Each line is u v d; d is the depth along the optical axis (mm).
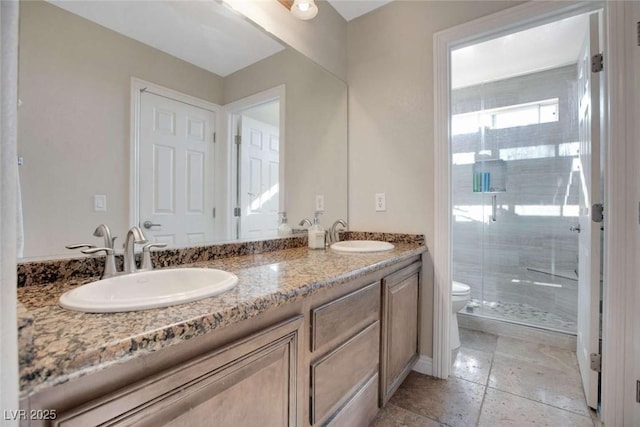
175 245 1268
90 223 1007
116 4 1089
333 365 1058
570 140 2498
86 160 1006
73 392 465
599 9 1444
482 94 2867
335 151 2104
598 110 1466
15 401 387
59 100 948
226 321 654
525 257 2658
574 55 2404
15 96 419
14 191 410
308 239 1821
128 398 517
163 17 1221
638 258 1289
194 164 1347
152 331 536
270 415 808
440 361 1798
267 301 760
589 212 1520
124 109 1107
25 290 826
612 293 1345
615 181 1329
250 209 1598
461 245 2953
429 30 1844
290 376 874
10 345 385
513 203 2725
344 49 2172
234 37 1481
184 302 690
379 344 1388
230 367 691
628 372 1312
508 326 2445
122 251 1082
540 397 1605
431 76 1835
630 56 1292
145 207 1167
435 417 1454
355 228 2152
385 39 2021
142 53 1161
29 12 891
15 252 405
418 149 1884
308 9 1546
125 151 1107
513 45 2266
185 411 603
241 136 1543
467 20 1711
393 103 1981
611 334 1349
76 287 852
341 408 1109
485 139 2855
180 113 1287
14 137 414
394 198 1976
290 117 1804
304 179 1899
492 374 1845
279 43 1691
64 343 481
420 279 1856
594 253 1475
